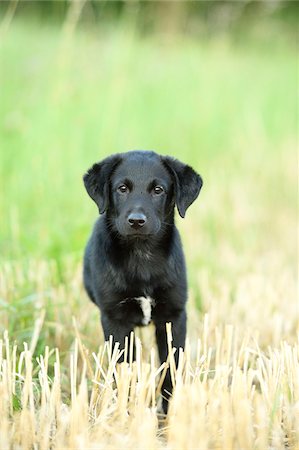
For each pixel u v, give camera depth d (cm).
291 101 2262
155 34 2455
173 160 734
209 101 1878
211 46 2300
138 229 663
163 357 711
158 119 1672
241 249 1310
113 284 686
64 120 1286
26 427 550
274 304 952
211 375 727
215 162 1778
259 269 1145
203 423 541
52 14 2295
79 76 1603
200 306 956
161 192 708
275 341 819
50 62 1742
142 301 691
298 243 1380
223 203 1552
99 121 1365
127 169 708
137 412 563
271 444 572
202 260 1159
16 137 1178
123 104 1561
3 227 1009
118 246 691
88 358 685
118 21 1945
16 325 815
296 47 2678
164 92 1812
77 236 988
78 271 926
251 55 2581
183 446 520
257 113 2002
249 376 628
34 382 644
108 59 1717
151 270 686
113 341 697
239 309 927
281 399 605
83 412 563
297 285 1061
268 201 1681
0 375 639
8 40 2019
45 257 962
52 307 825
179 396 584
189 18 2467
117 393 634
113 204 709
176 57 2136
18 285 877
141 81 1839
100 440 539
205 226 1398
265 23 2536
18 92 1468
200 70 1991
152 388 600
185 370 659
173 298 695
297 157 1994
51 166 1167
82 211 1104
